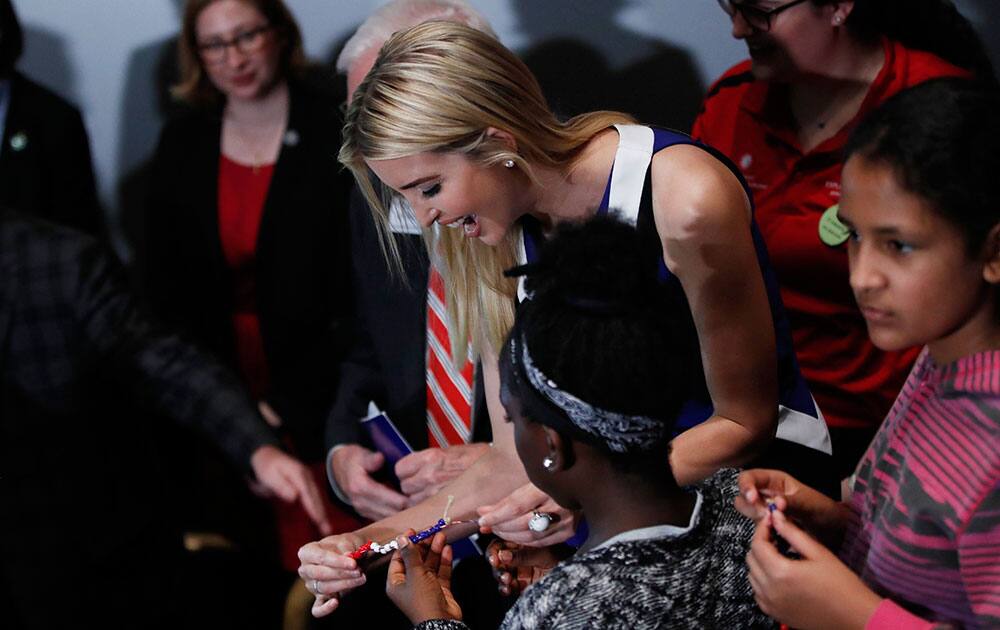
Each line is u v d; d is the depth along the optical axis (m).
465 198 1.71
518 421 1.34
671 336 1.27
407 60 1.67
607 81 3.31
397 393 2.37
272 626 2.85
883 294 1.27
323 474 2.90
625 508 1.31
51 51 3.60
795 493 1.48
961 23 2.40
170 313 3.28
